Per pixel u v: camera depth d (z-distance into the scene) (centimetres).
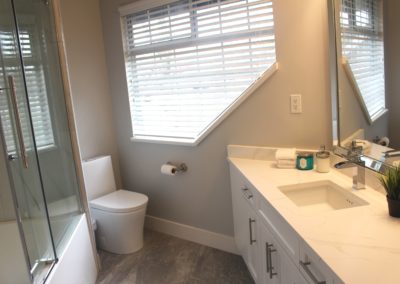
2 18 163
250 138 241
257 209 184
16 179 156
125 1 292
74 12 295
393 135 144
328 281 104
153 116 304
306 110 213
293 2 205
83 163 287
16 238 175
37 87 199
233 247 272
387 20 140
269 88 225
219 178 268
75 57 298
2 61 159
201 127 275
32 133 181
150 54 292
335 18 188
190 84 273
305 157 204
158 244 295
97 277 251
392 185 131
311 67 206
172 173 282
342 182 178
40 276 165
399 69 136
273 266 165
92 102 313
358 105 172
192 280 239
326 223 131
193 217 294
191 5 256
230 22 242
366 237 118
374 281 93
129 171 332
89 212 255
